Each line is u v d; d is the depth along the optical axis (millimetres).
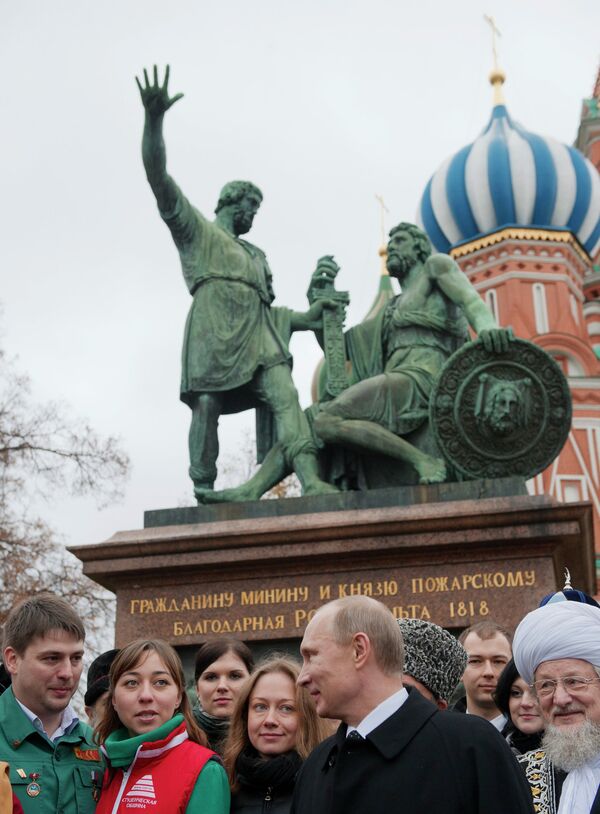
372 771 3555
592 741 3912
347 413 12398
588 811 3848
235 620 11070
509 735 5363
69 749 4691
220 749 5715
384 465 12445
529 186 32125
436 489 11445
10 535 20156
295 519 11352
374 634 3777
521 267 31859
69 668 4637
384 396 12383
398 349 12883
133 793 4449
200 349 12797
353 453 12570
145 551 11344
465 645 6203
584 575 11688
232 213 13516
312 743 4914
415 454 12008
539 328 31312
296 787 3865
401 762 3547
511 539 10625
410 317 12820
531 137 32750
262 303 13172
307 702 4961
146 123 12352
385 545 10852
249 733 4992
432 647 4512
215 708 6023
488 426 11547
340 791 3553
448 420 11672
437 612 10664
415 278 13195
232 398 13172
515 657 4168
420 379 12398
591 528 11438
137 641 4883
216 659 6102
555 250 32062
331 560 11039
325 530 10961
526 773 4293
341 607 3840
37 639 4613
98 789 4645
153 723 4699
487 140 32844
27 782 4496
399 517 10852
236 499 12375
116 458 20891
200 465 12625
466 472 11586
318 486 12258
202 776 4473
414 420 12281
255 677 5062
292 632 10891
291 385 12898
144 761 4527
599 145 37469
